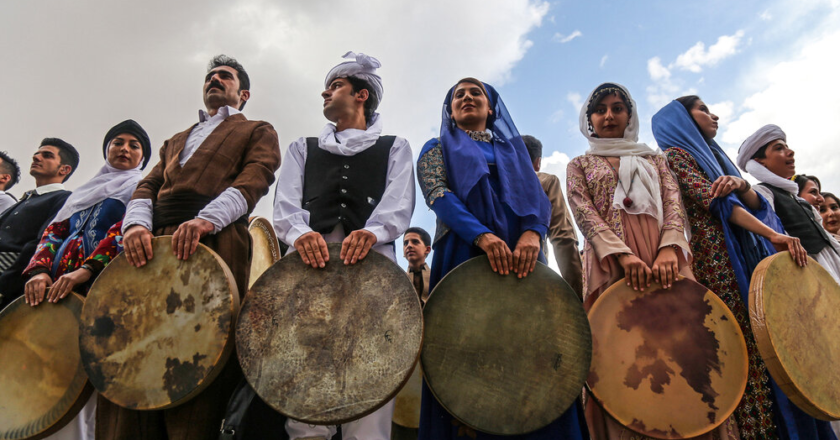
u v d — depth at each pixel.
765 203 3.13
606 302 2.48
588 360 2.25
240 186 2.60
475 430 2.21
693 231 2.99
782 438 2.51
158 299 2.28
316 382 2.03
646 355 2.40
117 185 3.37
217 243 2.49
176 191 2.60
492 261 2.33
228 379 2.37
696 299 2.50
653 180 2.84
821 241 3.54
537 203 2.59
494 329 2.24
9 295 3.27
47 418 2.39
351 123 3.04
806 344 2.47
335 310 2.16
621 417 2.29
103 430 2.29
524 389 2.17
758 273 2.53
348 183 2.68
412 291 2.13
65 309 2.61
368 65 3.16
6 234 3.65
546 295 2.33
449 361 2.17
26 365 2.54
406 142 2.92
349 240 2.30
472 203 2.56
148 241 2.40
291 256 2.28
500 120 2.97
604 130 3.19
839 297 2.74
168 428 2.21
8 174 4.93
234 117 3.01
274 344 2.10
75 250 3.07
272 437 2.21
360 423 2.32
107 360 2.22
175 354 2.16
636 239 2.70
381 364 2.04
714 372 2.37
